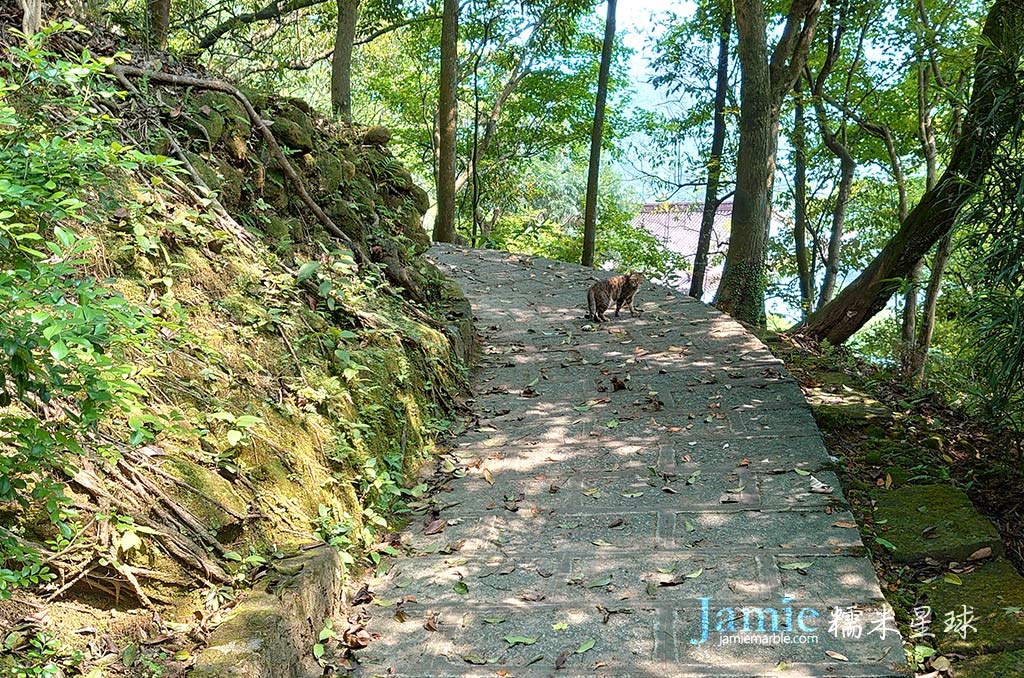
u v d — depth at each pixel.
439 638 3.80
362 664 3.63
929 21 12.99
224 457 3.94
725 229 24.95
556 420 6.40
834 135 16.09
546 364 7.69
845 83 16.22
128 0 6.91
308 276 5.61
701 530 4.65
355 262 6.71
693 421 6.21
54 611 2.96
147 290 4.30
